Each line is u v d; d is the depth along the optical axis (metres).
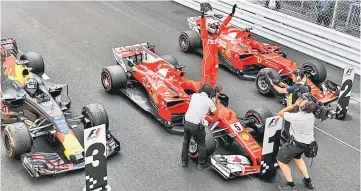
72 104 9.30
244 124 8.13
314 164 7.99
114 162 7.63
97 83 10.36
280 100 10.03
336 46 12.04
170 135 8.52
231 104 9.92
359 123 9.52
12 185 6.91
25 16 14.39
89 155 6.21
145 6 16.39
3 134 7.48
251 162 7.54
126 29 13.96
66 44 12.49
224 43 11.54
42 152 7.59
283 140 8.16
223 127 7.91
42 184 6.97
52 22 14.05
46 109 7.57
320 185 7.42
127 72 9.91
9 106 8.02
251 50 11.27
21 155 7.21
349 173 7.80
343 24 12.74
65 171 7.11
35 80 7.96
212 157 7.48
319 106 6.92
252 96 10.38
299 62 12.35
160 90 8.78
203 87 7.33
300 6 13.75
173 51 12.61
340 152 8.41
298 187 7.32
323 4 12.92
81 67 11.13
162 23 14.74
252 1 14.67
